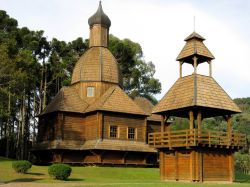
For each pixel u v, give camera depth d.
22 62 60.91
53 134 54.34
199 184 34.41
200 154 38.31
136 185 31.30
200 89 40.06
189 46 42.34
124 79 86.69
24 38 71.00
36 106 79.38
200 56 41.75
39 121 58.97
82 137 54.81
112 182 35.75
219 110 41.00
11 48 60.53
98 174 44.28
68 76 79.81
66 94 56.84
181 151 40.00
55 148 51.66
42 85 77.81
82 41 80.31
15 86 59.50
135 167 53.97
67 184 32.16
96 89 57.69
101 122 52.59
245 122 115.56
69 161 53.31
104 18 61.41
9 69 54.44
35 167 44.72
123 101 55.47
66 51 79.56
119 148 52.50
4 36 65.56
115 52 79.50
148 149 54.75
